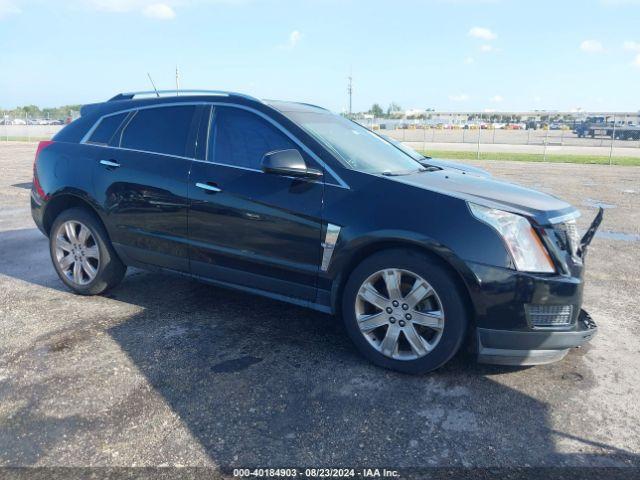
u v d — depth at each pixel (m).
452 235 3.09
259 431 2.72
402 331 3.31
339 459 2.51
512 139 51.50
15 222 8.09
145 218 4.21
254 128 3.88
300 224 3.52
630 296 5.02
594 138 53.44
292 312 4.39
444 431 2.75
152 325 4.07
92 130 4.69
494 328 3.08
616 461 2.54
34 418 2.82
